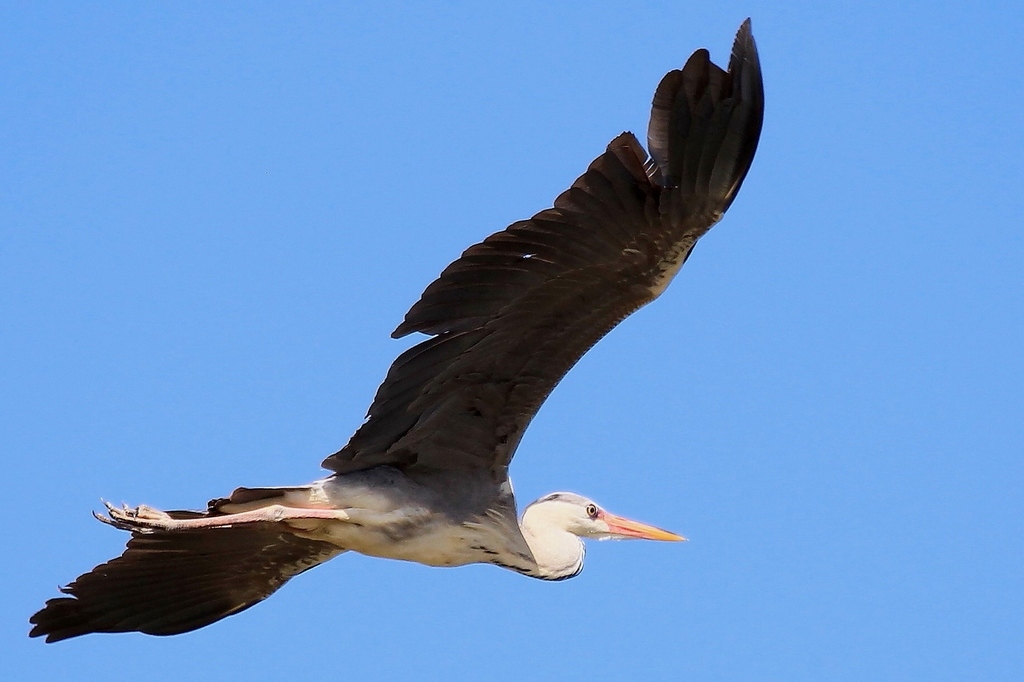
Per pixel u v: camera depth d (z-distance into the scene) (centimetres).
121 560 1501
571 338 1320
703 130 1193
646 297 1273
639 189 1198
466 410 1393
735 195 1205
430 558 1450
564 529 1723
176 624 1545
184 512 1390
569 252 1242
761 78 1180
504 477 1445
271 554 1535
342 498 1408
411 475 1434
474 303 1270
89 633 1518
